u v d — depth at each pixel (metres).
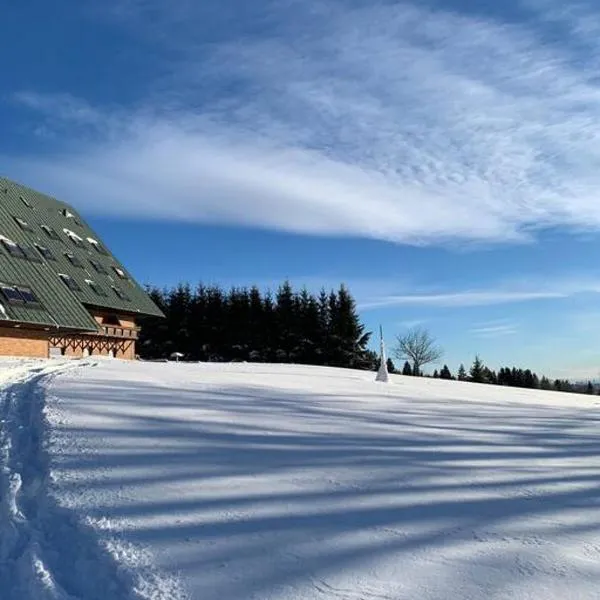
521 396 18.06
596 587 2.59
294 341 51.41
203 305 52.81
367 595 2.50
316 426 6.71
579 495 4.06
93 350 28.91
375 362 52.53
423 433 6.66
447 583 2.62
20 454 5.07
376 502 3.76
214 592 2.54
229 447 5.23
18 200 28.98
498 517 3.53
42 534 3.26
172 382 11.15
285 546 3.02
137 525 3.29
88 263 30.11
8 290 20.84
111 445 5.13
